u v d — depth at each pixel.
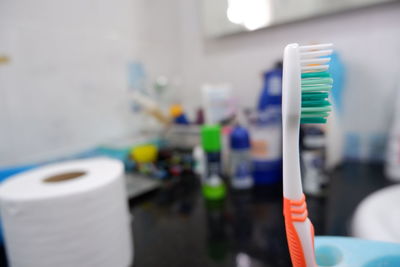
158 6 0.84
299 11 0.64
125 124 0.75
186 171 0.65
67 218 0.24
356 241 0.22
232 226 0.40
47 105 0.56
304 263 0.18
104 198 0.26
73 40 0.61
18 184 0.27
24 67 0.52
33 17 0.53
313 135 0.47
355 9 0.59
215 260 0.32
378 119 0.61
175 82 0.91
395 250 0.21
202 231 0.39
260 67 0.75
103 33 0.68
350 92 0.63
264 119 0.55
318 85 0.17
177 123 0.75
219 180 0.52
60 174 0.32
